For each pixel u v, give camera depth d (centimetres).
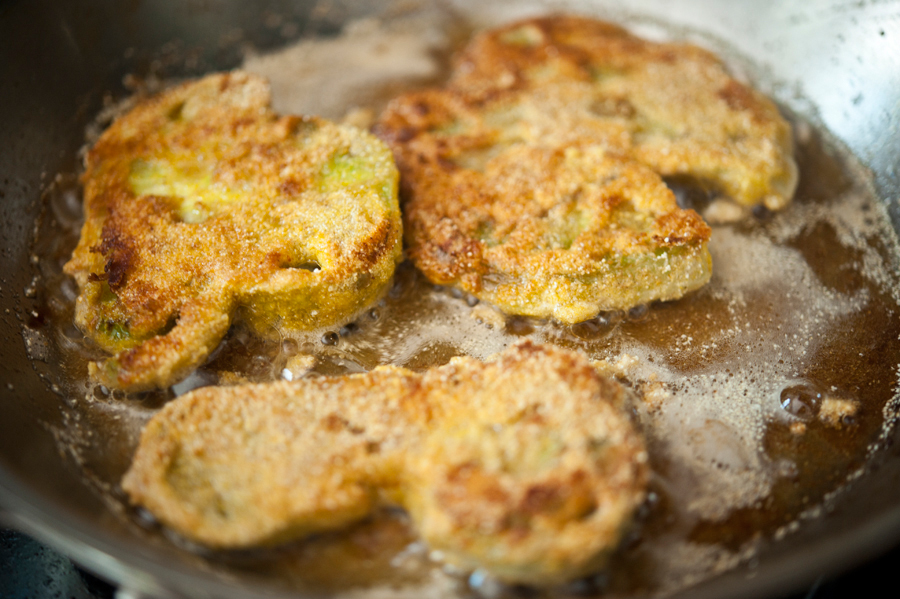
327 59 31
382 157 25
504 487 20
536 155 26
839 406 23
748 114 27
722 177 26
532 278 24
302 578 20
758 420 23
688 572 21
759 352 24
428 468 20
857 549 19
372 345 24
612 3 32
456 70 31
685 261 24
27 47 26
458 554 20
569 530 19
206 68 30
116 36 28
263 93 27
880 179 27
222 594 19
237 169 25
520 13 33
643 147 26
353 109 30
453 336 24
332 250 23
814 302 25
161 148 26
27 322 24
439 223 25
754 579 19
